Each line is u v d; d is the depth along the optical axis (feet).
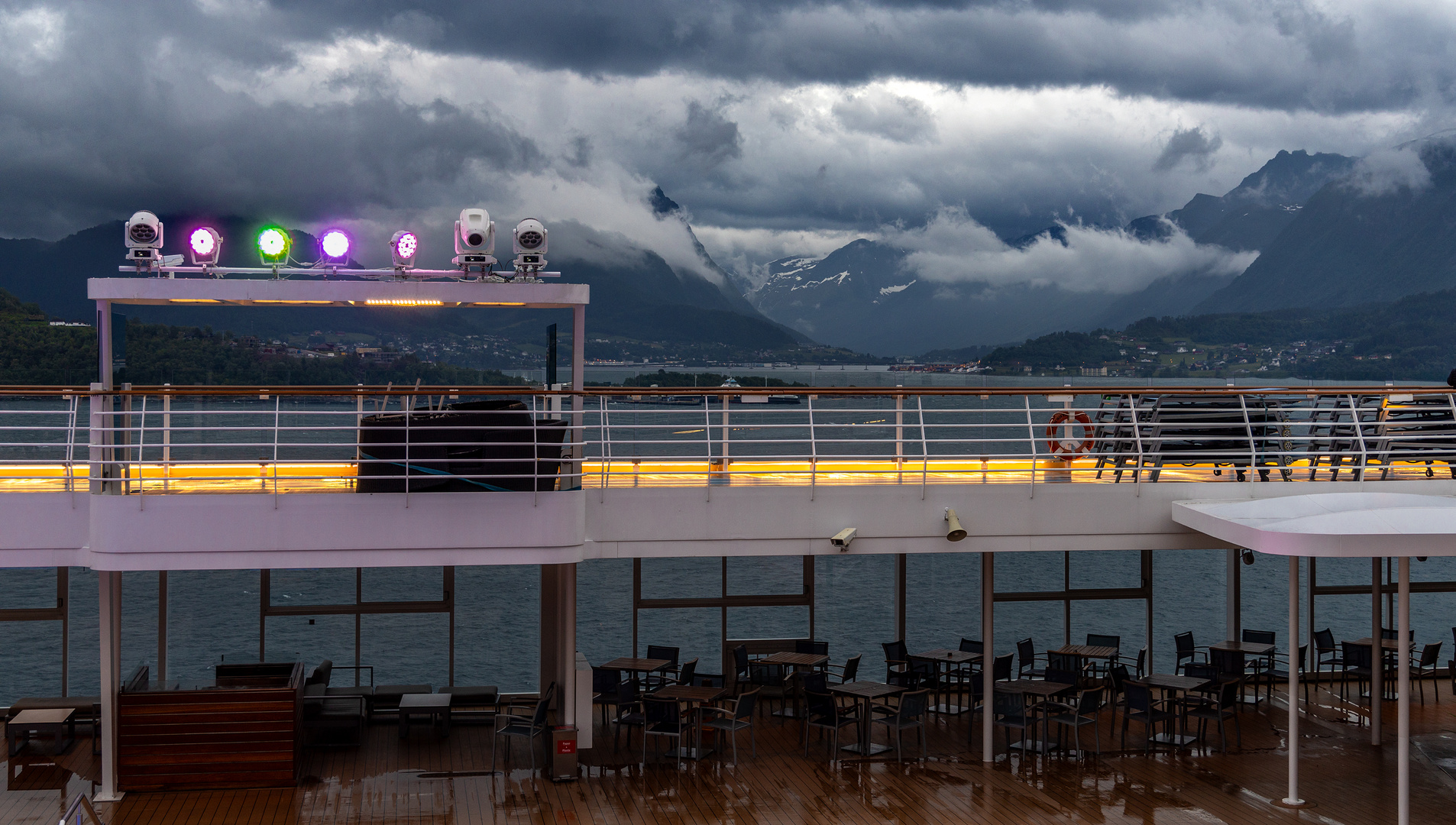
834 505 37.24
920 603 120.98
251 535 33.42
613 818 34.99
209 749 37.60
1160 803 36.73
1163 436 40.68
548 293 37.47
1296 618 36.70
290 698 38.09
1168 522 39.01
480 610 117.19
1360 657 52.26
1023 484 38.29
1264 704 50.85
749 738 45.03
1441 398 42.45
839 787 38.47
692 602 50.70
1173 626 112.06
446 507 34.06
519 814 35.35
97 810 35.14
